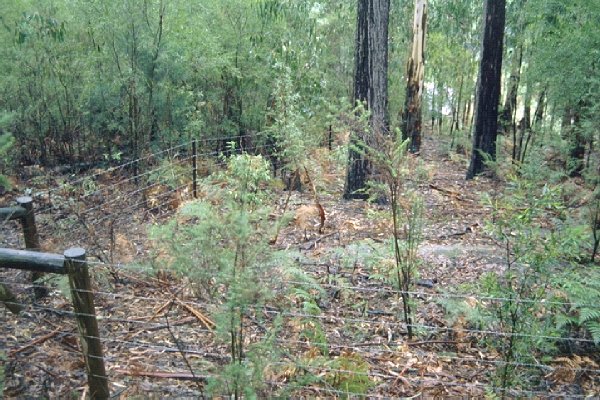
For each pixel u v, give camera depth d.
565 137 7.99
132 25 8.02
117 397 3.29
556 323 4.03
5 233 5.95
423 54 13.35
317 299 4.87
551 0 9.23
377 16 7.75
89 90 8.89
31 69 9.07
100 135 9.59
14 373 3.43
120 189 7.87
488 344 4.14
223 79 9.52
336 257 5.66
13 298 3.63
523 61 12.60
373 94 7.96
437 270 5.62
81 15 8.54
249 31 9.66
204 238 2.64
